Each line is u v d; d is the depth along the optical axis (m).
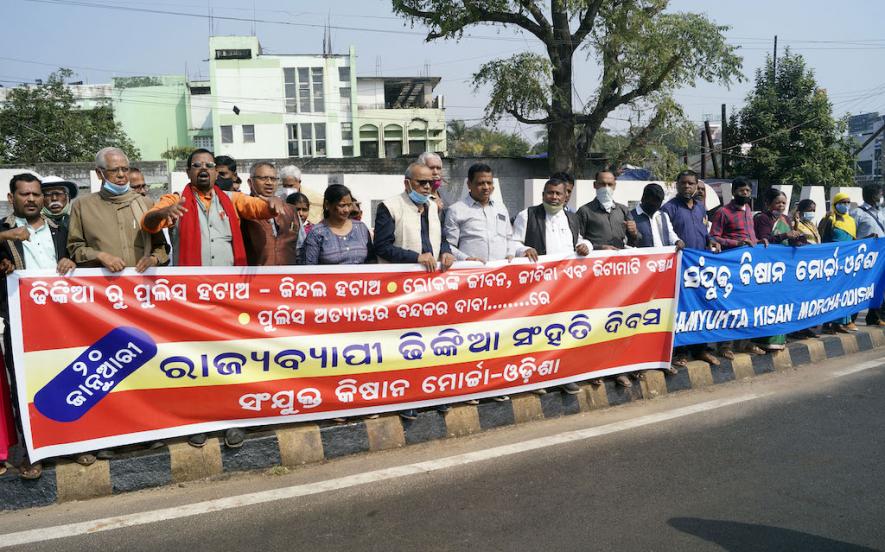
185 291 4.70
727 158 33.88
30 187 4.87
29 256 4.90
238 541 3.87
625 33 24.69
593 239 6.84
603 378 6.52
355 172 27.95
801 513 4.27
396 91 54.84
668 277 6.69
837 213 9.02
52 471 4.38
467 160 28.47
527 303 5.89
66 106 36.78
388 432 5.30
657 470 4.89
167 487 4.60
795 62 33.25
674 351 7.21
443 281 5.51
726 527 4.07
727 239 7.43
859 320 10.16
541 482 4.67
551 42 25.94
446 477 4.75
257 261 5.51
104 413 4.53
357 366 5.23
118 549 3.78
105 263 4.50
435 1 25.19
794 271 7.81
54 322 4.39
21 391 4.31
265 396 4.95
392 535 3.95
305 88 49.28
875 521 4.18
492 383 5.78
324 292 5.09
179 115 51.41
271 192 5.87
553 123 26.33
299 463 4.97
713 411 6.19
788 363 7.70
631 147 26.72
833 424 5.86
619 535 3.96
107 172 4.76
